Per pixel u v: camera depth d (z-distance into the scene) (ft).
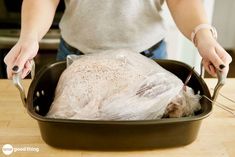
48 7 3.43
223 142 2.74
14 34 6.05
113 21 3.65
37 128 2.87
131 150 2.59
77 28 3.76
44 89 2.96
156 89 2.63
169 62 3.19
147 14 3.69
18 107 3.15
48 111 2.76
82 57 3.10
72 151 2.61
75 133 2.45
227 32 9.53
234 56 9.43
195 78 2.95
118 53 3.03
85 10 3.63
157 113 2.56
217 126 2.92
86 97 2.60
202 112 2.51
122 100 2.55
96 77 2.71
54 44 6.10
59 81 2.91
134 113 2.53
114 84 2.65
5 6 5.85
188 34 3.23
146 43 3.74
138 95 2.59
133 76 2.70
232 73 8.17
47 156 2.57
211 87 3.38
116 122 2.33
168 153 2.60
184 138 2.55
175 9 3.52
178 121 2.37
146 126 2.38
